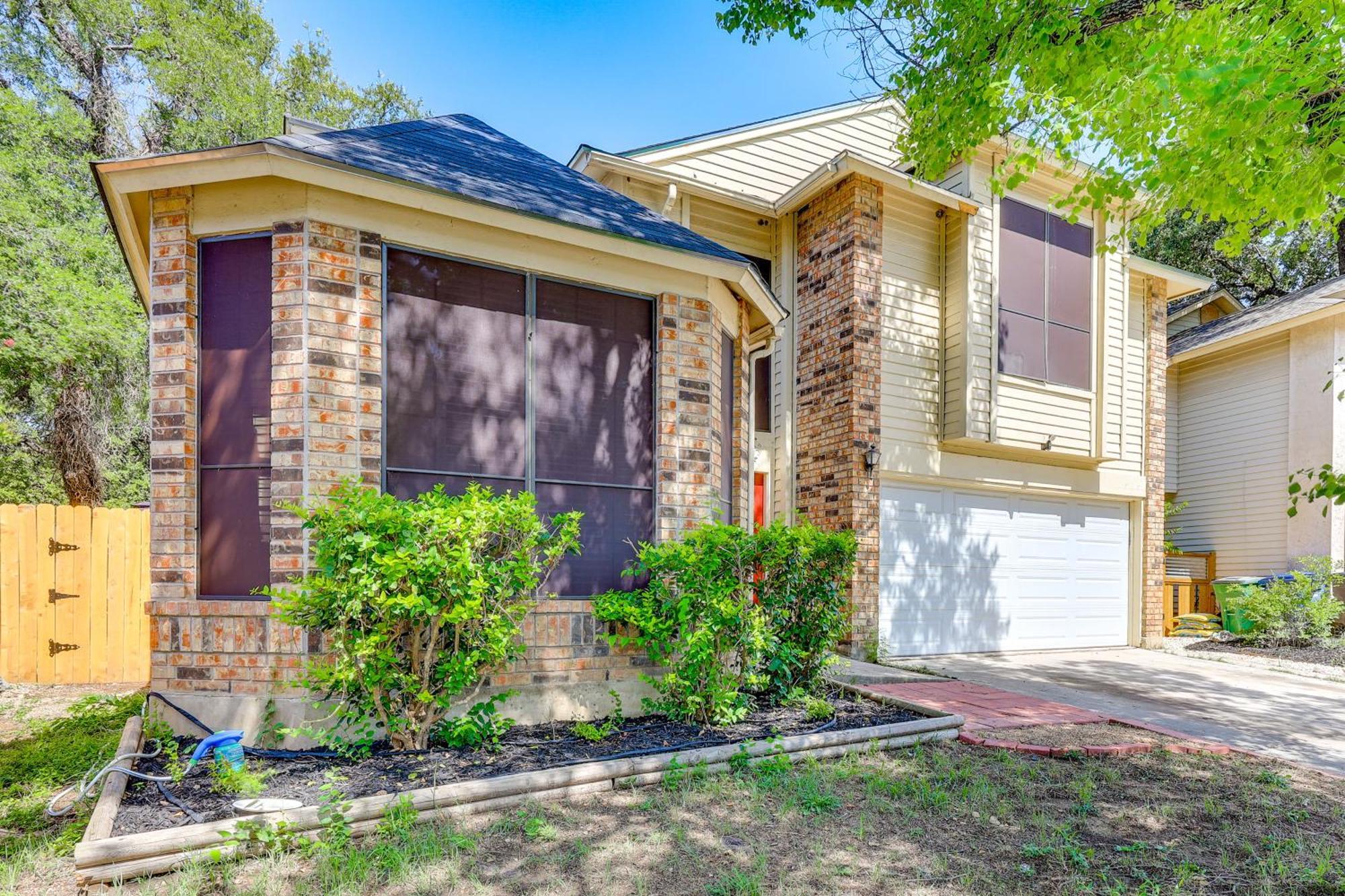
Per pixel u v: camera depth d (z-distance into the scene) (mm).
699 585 4973
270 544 4473
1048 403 10141
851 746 4727
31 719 5777
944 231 9992
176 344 4566
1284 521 12938
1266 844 3502
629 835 3363
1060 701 6809
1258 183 5059
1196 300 16703
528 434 5105
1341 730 6055
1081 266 10633
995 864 3211
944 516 9891
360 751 4141
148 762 3994
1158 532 11711
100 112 14859
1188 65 4320
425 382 4789
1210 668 9312
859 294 9141
